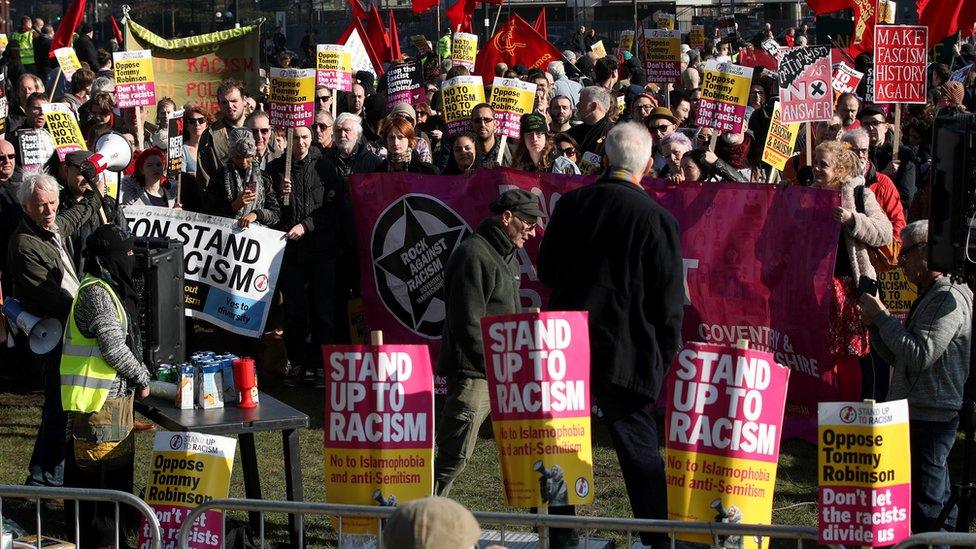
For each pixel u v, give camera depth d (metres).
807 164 8.94
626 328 5.70
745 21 43.28
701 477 4.71
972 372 5.71
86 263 6.25
